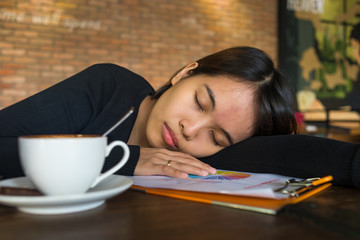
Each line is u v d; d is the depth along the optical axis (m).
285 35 5.25
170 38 4.92
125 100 0.91
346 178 0.59
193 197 0.48
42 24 4.27
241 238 0.32
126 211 0.41
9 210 0.41
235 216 0.40
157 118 0.95
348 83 5.34
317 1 5.28
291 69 5.21
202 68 0.96
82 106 0.81
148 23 4.80
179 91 0.93
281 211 0.41
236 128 0.90
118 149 0.72
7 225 0.36
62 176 0.40
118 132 0.88
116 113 0.86
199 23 5.07
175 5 4.93
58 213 0.40
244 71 0.92
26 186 0.46
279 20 5.30
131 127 0.97
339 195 0.52
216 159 0.85
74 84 0.84
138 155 0.71
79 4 4.43
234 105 0.88
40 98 0.79
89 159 0.41
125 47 4.68
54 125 0.77
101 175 0.47
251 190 0.45
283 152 0.71
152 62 4.83
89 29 4.50
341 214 0.38
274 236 0.33
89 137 0.42
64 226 0.35
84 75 0.91
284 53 5.23
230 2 5.21
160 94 1.07
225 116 0.88
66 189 0.41
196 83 0.92
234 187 0.53
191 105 0.90
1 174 0.64
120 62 4.67
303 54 5.25
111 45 4.61
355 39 5.36
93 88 0.86
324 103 5.24
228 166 0.80
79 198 0.38
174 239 0.32
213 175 0.68
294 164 0.67
